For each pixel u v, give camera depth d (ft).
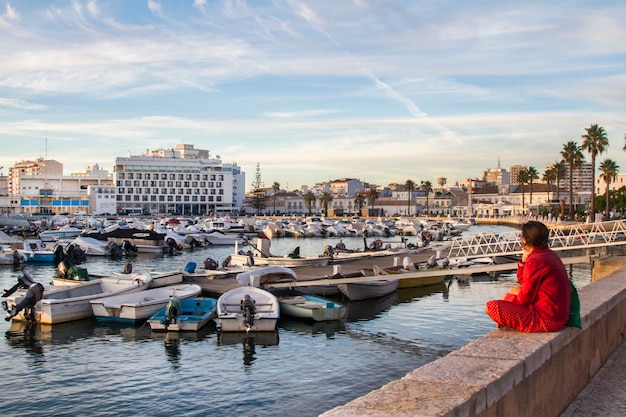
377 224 368.48
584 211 456.86
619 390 21.65
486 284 125.29
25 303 81.25
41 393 54.39
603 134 328.70
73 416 48.78
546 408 17.97
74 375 59.77
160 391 55.01
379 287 104.32
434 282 123.34
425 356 67.05
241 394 54.24
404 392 13.21
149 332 77.51
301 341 73.46
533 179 547.90
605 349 25.75
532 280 20.03
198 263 175.83
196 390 55.31
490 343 18.19
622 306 29.48
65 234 255.50
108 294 88.12
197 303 86.17
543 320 19.61
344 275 111.65
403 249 176.55
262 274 100.68
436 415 11.57
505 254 143.23
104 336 75.51
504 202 653.30
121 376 59.47
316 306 84.64
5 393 54.29
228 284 104.83
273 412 49.83
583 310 23.44
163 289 91.97
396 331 79.36
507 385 14.83
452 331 79.25
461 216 620.08
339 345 71.72
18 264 164.86
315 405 51.55
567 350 20.12
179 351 68.64
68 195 624.59
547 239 21.18
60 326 80.74
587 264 161.99
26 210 600.80
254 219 466.29
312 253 228.84
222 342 72.64
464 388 13.43
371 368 62.39
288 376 59.57
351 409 12.05
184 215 591.78
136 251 209.46
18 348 70.08
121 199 630.33
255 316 76.54
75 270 105.50
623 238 214.69
